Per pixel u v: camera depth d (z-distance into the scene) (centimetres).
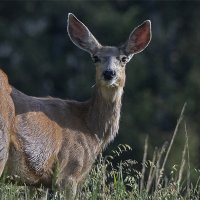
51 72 6656
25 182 2383
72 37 2655
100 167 2459
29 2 7038
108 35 6675
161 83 6506
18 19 7075
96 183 2381
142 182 2417
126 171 2483
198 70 6638
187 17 7088
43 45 6856
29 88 6575
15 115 2333
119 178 2384
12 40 6850
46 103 2458
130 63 6400
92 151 2516
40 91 6600
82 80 6384
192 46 6950
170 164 4144
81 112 2538
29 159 2356
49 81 6656
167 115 6144
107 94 2567
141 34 2691
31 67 6656
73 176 2455
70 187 2436
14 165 2338
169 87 6488
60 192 2425
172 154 4353
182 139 5116
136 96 6238
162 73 6588
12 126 2322
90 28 6706
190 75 6431
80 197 2461
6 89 2330
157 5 7088
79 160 2467
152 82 6538
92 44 2630
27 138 2347
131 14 6800
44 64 6681
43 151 2386
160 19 7038
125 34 6669
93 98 2562
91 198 2338
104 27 6669
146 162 2528
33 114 2378
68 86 6625
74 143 2467
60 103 2503
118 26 6656
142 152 5081
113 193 2397
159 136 5769
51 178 2422
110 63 2572
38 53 6731
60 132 2442
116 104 2584
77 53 6812
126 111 6084
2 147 2288
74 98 6419
